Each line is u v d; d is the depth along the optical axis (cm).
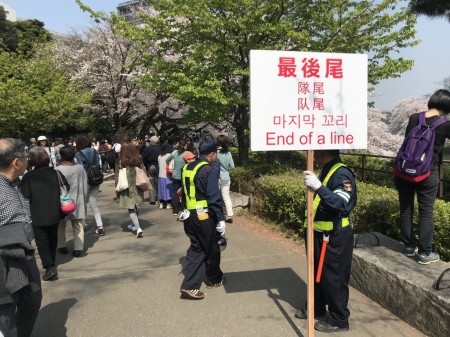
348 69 293
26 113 1839
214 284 418
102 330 334
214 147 407
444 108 342
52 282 448
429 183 343
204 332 326
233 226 685
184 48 976
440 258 392
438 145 341
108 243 611
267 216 709
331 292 309
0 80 2006
